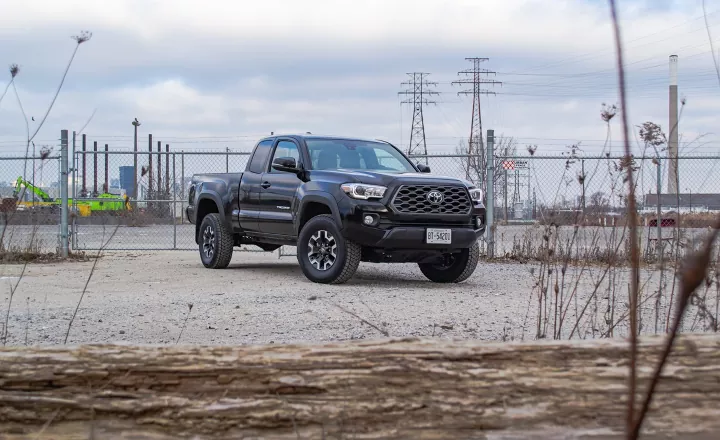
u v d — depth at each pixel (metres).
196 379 2.52
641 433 2.38
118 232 21.67
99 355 2.56
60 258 13.61
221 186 11.76
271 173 10.80
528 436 2.41
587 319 6.89
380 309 7.43
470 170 14.64
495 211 14.36
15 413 2.55
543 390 2.43
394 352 2.50
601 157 8.28
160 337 5.93
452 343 2.53
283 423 2.47
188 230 22.53
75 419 2.54
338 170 9.90
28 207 13.44
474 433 2.44
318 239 9.68
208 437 2.48
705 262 0.82
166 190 16.44
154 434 2.51
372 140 11.16
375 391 2.47
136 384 2.53
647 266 10.18
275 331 6.20
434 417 2.45
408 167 10.83
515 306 7.75
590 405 2.41
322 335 6.02
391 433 2.45
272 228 10.68
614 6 0.91
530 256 13.37
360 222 9.12
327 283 9.62
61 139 14.15
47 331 6.17
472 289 9.33
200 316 6.98
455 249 9.60
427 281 10.39
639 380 2.38
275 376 2.50
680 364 2.41
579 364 2.46
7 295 8.59
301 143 10.51
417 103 58.34
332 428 2.45
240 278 10.50
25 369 2.55
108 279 10.41
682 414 2.39
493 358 2.47
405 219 9.20
